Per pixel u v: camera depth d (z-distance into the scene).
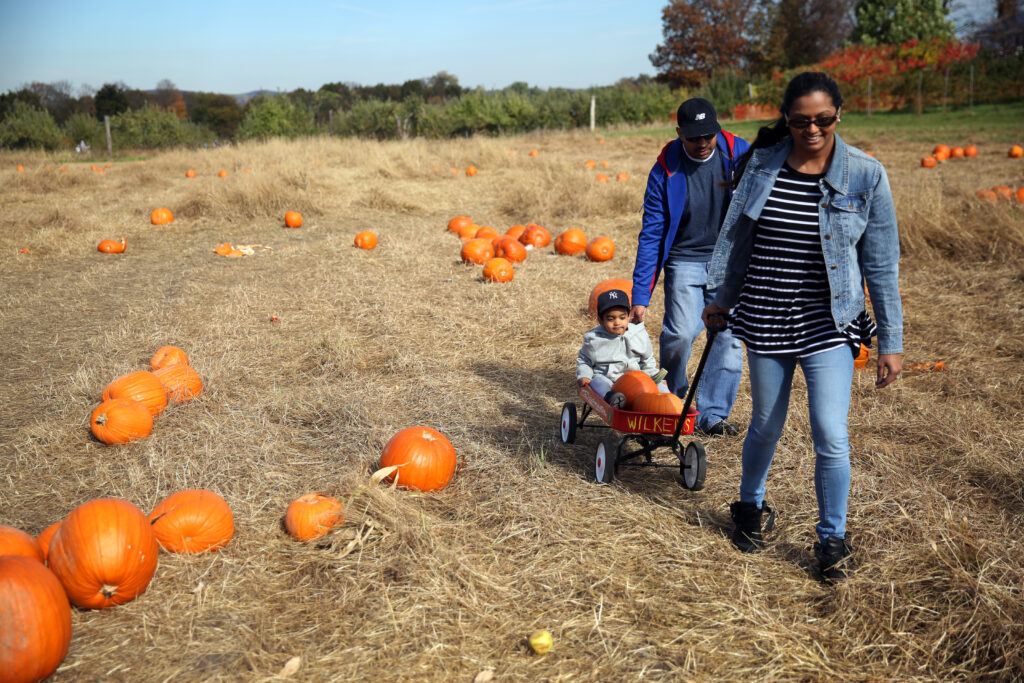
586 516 3.91
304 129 35.66
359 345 6.83
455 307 7.96
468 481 4.33
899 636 2.94
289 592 3.31
